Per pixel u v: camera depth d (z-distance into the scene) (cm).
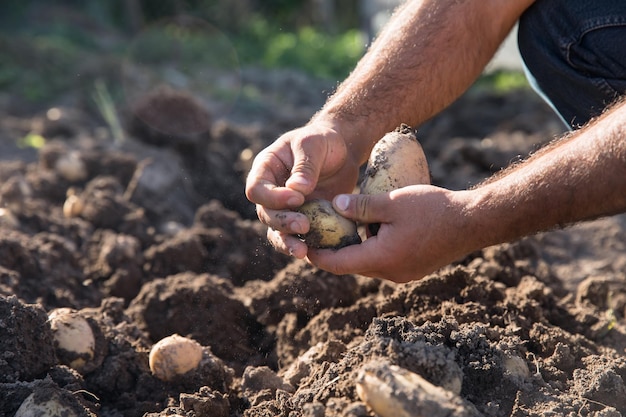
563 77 115
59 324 111
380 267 97
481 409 95
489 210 92
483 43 116
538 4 116
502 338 105
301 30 666
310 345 119
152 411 108
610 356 112
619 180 87
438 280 118
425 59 112
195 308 128
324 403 94
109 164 195
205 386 109
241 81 434
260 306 130
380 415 87
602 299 136
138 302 131
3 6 557
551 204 90
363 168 207
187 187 202
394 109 111
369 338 98
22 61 392
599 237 176
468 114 304
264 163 99
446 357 93
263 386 109
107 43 546
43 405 97
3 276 130
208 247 155
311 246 98
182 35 591
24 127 279
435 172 222
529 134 279
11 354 103
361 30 587
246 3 688
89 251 152
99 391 111
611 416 96
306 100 389
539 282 129
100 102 322
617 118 89
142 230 163
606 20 110
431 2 114
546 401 97
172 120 220
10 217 156
